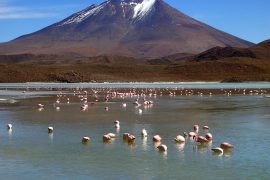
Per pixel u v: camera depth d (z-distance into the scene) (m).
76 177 21.47
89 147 28.02
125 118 43.12
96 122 39.94
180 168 22.89
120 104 61.44
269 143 28.92
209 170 22.52
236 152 26.33
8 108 54.69
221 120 41.22
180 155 25.64
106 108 52.84
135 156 25.47
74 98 74.44
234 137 31.25
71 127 36.59
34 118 43.28
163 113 48.00
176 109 52.97
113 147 27.97
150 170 22.56
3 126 37.25
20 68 194.75
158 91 99.44
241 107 55.56
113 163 23.95
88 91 100.75
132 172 22.23
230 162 24.00
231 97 76.56
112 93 87.81
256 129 35.03
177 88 114.94
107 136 30.11
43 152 26.62
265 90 99.75
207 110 51.53
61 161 24.42
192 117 43.91
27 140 30.42
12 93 91.69
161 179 21.14
